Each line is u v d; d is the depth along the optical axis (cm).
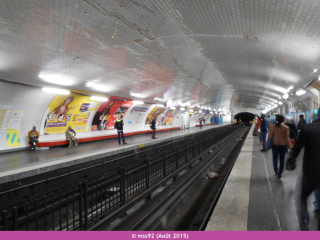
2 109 954
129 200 452
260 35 515
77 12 432
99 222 358
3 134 1007
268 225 311
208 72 976
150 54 699
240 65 841
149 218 422
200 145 1059
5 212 241
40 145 1123
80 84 1033
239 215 341
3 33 499
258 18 429
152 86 1236
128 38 567
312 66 667
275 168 540
